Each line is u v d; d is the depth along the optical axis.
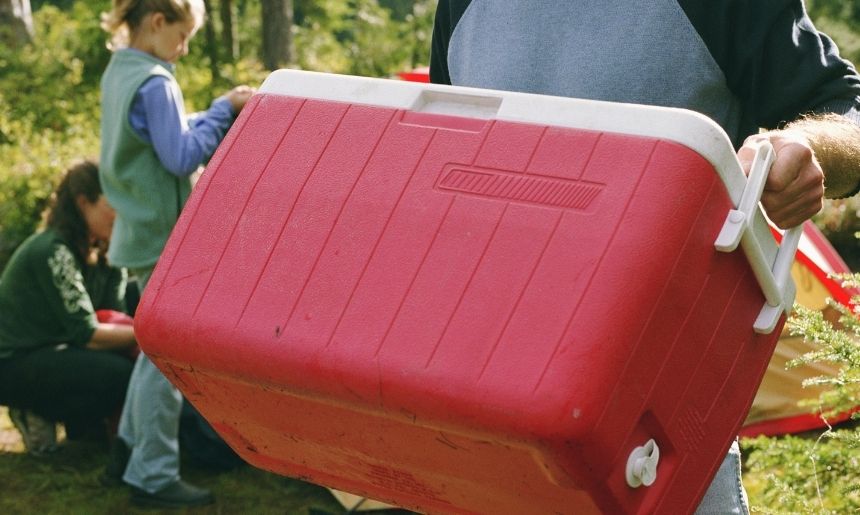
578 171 1.22
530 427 1.12
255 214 1.38
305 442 1.44
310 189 1.36
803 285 3.94
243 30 13.23
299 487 3.82
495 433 1.15
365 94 1.39
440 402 1.18
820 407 2.52
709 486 1.49
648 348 1.17
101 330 3.92
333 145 1.38
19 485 3.83
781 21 1.58
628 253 1.16
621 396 1.15
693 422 1.29
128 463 3.74
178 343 1.37
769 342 1.40
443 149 1.31
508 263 1.20
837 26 9.24
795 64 1.57
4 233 7.05
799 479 2.37
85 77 10.36
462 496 1.36
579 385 1.12
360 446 1.36
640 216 1.17
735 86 1.63
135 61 3.46
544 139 1.25
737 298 1.32
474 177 1.27
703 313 1.25
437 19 1.86
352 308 1.26
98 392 3.91
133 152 3.48
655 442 1.25
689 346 1.24
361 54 13.13
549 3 1.67
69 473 3.92
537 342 1.15
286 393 1.32
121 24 3.56
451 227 1.25
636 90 1.61
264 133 1.43
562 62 1.65
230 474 3.93
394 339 1.22
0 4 11.13
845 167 1.50
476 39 1.75
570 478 1.17
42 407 3.92
